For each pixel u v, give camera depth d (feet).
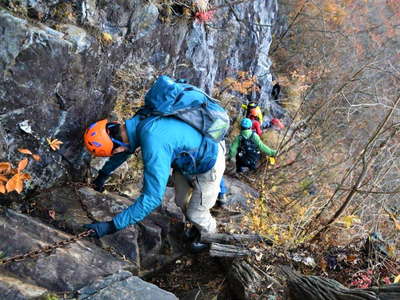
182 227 11.65
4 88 8.32
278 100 26.81
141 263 10.18
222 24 18.70
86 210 9.93
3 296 6.59
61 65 9.09
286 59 31.53
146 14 12.58
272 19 25.94
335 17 29.81
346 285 10.71
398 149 13.14
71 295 7.19
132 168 12.84
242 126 17.16
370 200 12.98
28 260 7.65
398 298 8.07
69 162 10.56
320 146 19.86
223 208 13.83
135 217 8.08
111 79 11.43
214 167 9.65
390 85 19.43
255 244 11.44
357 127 19.24
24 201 9.55
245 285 9.94
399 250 11.83
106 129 8.81
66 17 9.80
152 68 14.03
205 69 17.46
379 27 32.83
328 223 11.87
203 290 10.49
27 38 8.24
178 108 8.55
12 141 8.93
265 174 18.03
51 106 9.41
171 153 8.30
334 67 26.05
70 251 8.31
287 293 9.98
